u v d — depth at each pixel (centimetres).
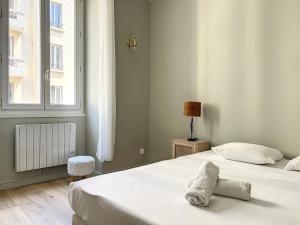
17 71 301
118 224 132
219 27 316
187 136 353
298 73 257
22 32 303
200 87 337
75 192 167
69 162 300
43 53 318
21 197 267
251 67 290
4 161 290
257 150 243
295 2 258
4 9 284
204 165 159
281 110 269
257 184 174
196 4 337
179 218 119
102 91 331
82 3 358
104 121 332
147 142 397
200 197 132
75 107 355
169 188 160
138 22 379
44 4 317
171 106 371
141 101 390
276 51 271
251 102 291
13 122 294
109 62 328
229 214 124
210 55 325
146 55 393
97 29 343
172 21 365
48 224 209
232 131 307
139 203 137
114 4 348
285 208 133
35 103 315
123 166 371
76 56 354
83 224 161
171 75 369
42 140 309
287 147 266
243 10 295
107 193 151
